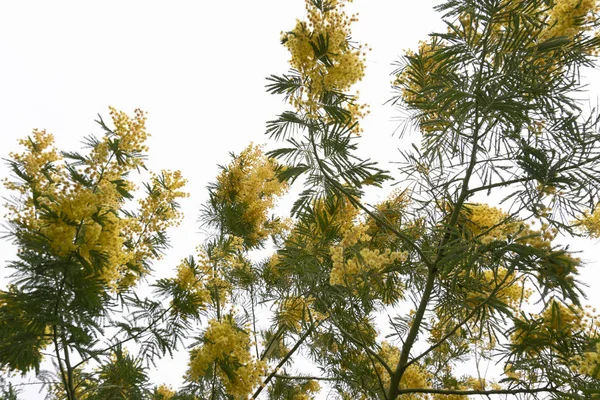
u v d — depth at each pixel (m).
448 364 4.00
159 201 3.90
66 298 2.62
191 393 3.31
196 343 3.08
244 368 2.95
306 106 2.57
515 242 2.02
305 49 2.51
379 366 3.87
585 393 1.85
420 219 3.06
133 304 3.45
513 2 2.35
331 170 2.67
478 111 2.28
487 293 2.79
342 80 2.47
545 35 2.31
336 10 2.53
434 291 2.87
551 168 2.17
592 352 1.99
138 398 3.28
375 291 3.32
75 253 2.51
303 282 3.18
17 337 2.48
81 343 2.82
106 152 2.60
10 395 3.07
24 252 2.52
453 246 2.21
